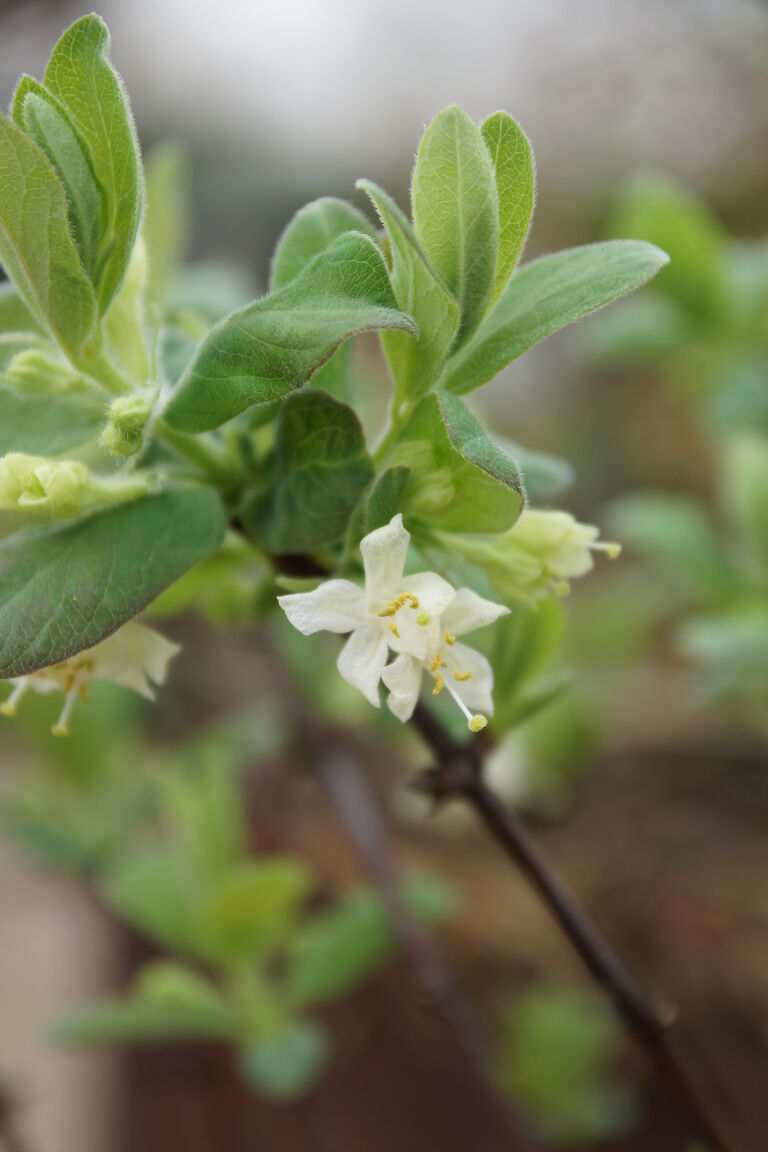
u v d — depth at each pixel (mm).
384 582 214
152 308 239
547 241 828
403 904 326
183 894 341
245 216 757
